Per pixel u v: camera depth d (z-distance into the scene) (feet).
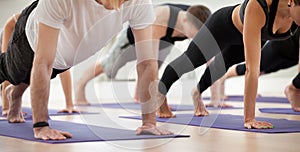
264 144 6.97
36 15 7.37
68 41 8.07
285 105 15.81
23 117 11.05
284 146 6.77
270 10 8.74
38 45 7.36
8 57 8.89
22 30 8.40
